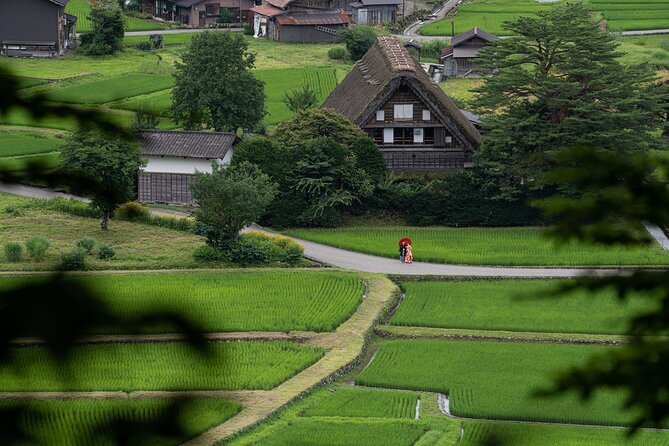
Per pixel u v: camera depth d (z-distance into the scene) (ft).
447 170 285.23
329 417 146.61
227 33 309.83
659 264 221.46
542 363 173.17
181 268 221.46
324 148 266.57
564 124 265.34
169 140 270.26
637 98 268.82
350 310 196.54
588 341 184.85
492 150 268.62
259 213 229.86
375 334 190.70
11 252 216.54
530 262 232.32
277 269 223.30
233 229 229.04
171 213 260.42
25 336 17.93
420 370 169.68
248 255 226.58
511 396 156.25
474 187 271.90
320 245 247.70
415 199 269.03
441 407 154.71
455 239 253.85
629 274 21.43
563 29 273.95
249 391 153.79
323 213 262.26
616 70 274.98
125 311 18.98
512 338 186.80
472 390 159.33
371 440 137.39
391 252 239.30
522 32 277.44
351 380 167.53
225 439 135.13
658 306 20.71
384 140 285.23
